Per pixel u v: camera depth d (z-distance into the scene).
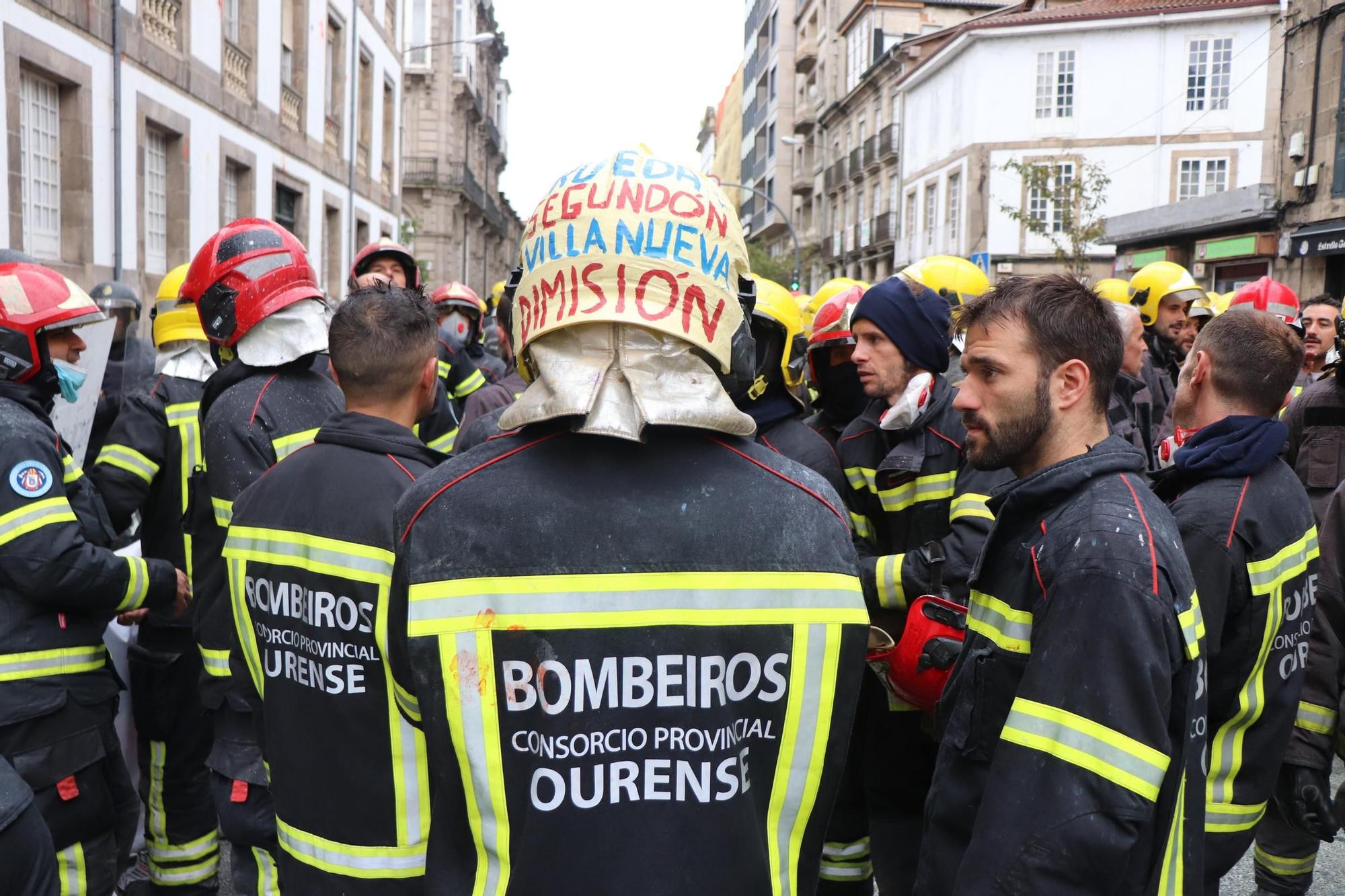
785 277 48.72
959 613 2.29
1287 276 18.84
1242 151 28.66
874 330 2.94
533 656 1.36
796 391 4.49
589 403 1.36
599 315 1.38
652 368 1.40
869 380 2.99
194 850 3.40
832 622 1.42
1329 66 17.58
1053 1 32.09
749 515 1.41
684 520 1.39
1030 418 1.83
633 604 1.37
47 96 9.98
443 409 4.71
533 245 1.47
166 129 12.54
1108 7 30.42
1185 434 2.67
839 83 49.47
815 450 2.86
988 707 1.80
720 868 1.37
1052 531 1.73
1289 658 2.34
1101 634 1.60
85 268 10.37
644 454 1.42
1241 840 2.31
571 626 1.36
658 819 1.37
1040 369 1.82
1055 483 1.76
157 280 12.34
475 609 1.37
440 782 1.39
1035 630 1.71
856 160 44.22
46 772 2.60
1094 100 29.97
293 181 17.38
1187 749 1.67
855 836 3.02
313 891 2.17
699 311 1.41
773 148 66.88
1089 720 1.58
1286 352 2.39
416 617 1.37
